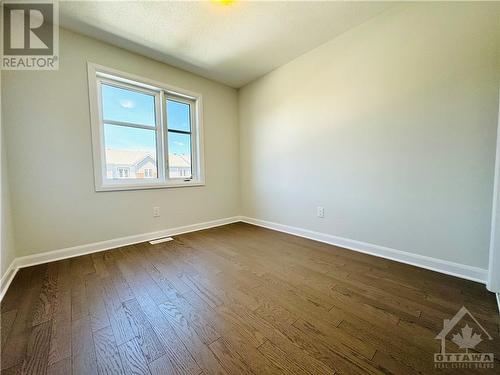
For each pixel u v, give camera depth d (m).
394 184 1.86
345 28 2.04
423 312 1.19
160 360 0.90
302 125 2.56
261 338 1.01
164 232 2.70
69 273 1.71
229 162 3.41
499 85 1.38
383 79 1.87
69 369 0.86
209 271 1.74
